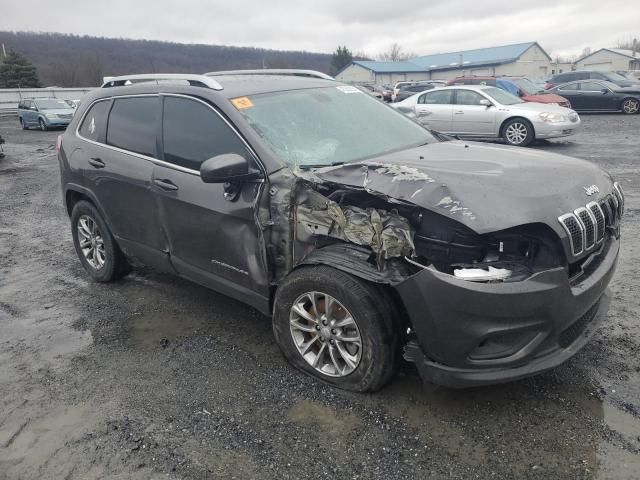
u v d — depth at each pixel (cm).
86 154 480
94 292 507
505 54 6925
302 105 401
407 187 294
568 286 279
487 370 280
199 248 388
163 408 323
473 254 286
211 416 312
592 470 257
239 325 424
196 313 449
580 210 299
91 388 348
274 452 281
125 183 435
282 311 338
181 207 388
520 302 268
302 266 327
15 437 304
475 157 354
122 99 456
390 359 304
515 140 1333
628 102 2027
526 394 316
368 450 279
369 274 295
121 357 385
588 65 7306
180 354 384
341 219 307
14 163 1488
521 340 280
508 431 287
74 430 307
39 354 396
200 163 379
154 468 275
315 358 336
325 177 321
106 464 279
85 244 532
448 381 288
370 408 310
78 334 425
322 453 278
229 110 368
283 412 312
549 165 338
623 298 434
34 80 6178
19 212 868
